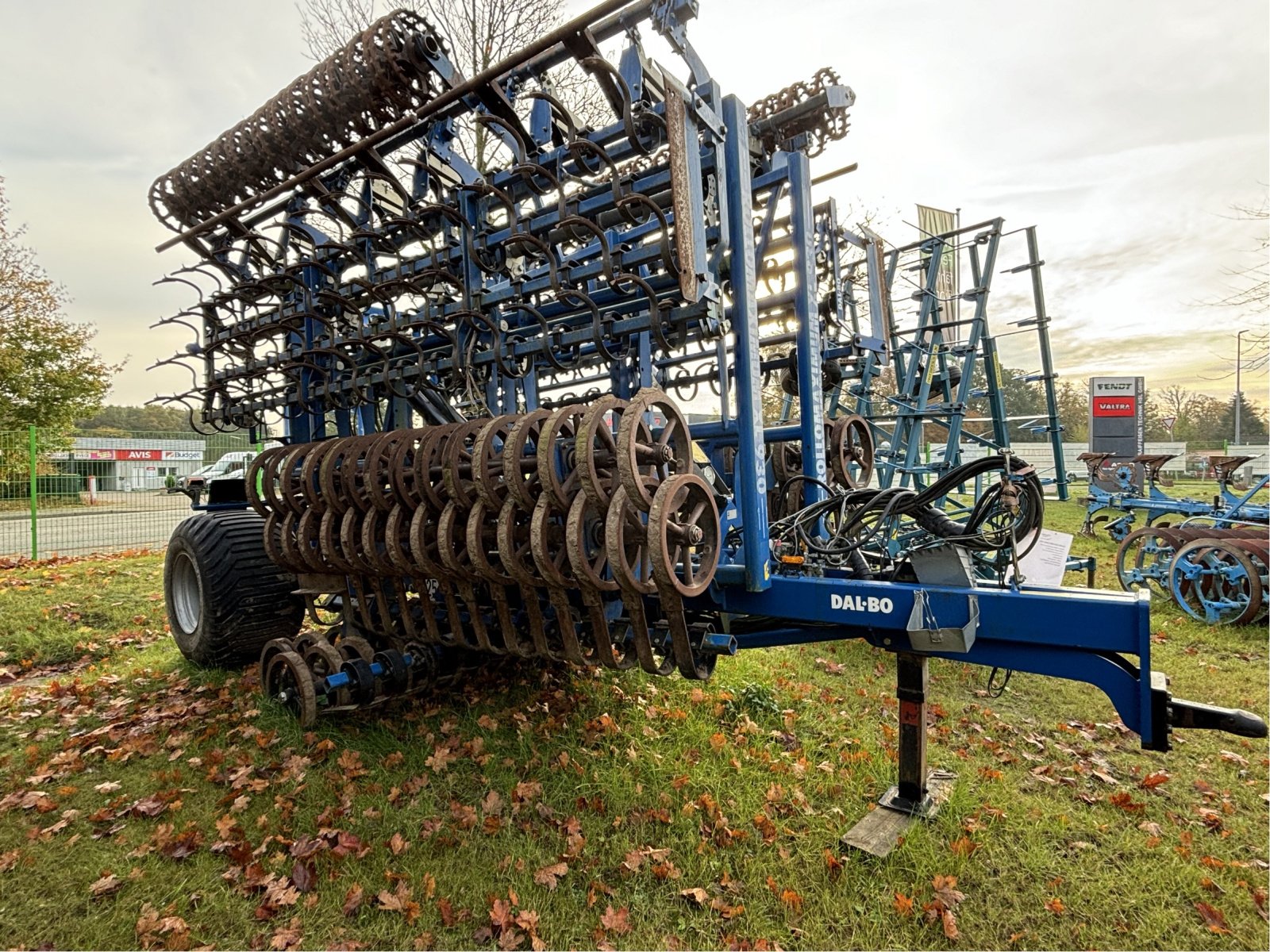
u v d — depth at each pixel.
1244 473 17.28
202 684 3.78
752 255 2.61
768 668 4.06
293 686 3.06
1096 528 10.54
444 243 3.27
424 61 3.09
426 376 3.34
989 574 2.75
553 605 2.42
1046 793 2.72
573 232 2.83
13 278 15.88
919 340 8.78
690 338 2.99
